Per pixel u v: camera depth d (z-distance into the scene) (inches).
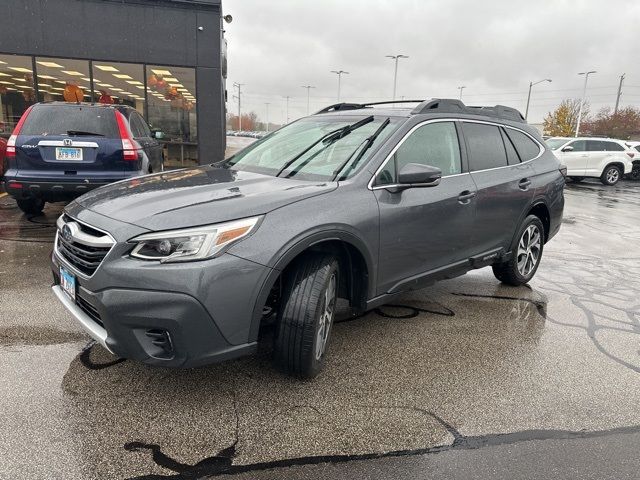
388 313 166.4
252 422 101.7
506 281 198.1
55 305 157.3
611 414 110.0
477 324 159.5
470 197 156.3
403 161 137.7
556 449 97.0
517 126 192.7
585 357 138.3
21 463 86.7
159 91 517.7
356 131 144.7
